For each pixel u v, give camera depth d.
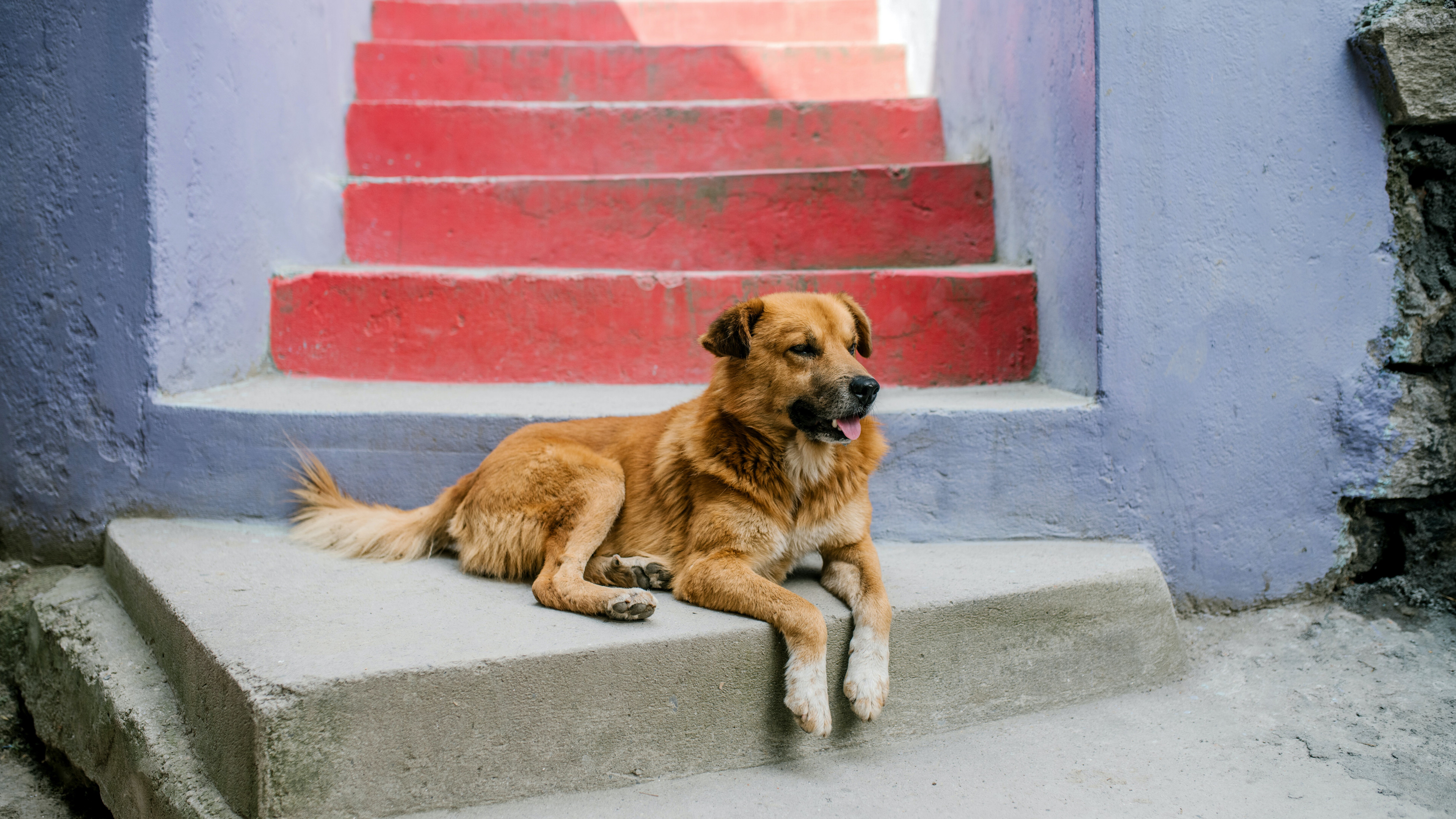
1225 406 3.37
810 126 5.25
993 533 3.39
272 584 2.83
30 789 2.97
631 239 4.62
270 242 4.12
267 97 4.12
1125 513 3.37
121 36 3.32
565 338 4.05
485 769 2.27
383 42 5.53
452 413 3.45
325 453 3.46
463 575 2.98
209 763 2.28
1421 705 2.87
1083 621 2.95
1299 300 3.38
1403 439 3.41
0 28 3.36
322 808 2.12
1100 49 3.25
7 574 3.49
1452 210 3.41
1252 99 3.32
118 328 3.43
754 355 2.81
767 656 2.53
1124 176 3.29
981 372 3.95
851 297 3.27
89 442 3.49
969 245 4.52
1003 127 4.34
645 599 2.50
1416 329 3.42
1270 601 3.46
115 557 3.28
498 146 5.16
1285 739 2.72
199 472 3.48
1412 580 3.44
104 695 2.64
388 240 4.75
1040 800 2.38
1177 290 3.33
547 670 2.30
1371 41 3.25
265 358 4.09
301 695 2.09
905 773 2.51
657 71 5.76
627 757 2.40
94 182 3.38
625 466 3.04
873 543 3.39
